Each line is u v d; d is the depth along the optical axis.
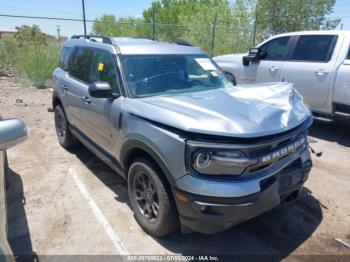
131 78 3.47
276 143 2.62
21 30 23.16
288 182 2.86
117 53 3.66
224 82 4.08
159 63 3.76
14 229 3.25
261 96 3.32
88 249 2.97
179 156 2.55
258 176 2.55
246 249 2.95
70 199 3.80
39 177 4.38
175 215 2.84
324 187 4.13
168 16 42.59
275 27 20.31
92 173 4.50
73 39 5.27
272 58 6.95
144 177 3.06
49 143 5.67
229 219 2.48
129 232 3.19
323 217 3.44
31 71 11.50
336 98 5.71
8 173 4.29
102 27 20.78
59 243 3.05
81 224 3.32
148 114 2.87
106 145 3.73
